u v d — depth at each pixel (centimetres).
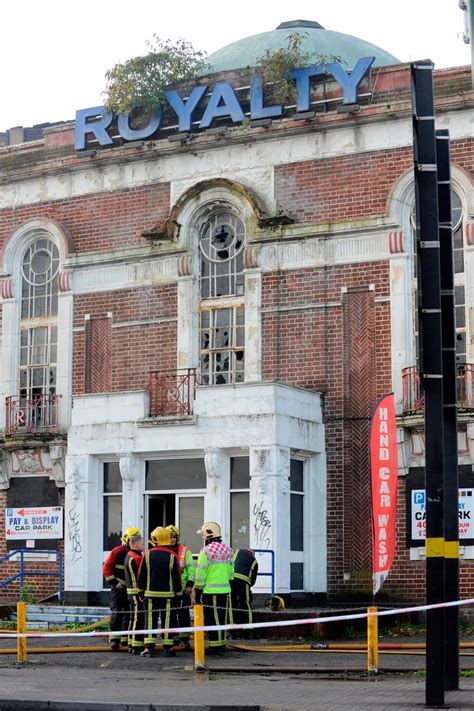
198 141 2945
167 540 1948
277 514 2552
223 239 2938
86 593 2738
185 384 2878
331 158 2814
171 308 2948
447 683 1463
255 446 2584
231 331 2902
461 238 2683
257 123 2877
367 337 2731
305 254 2811
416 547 2611
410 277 2711
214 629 1708
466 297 2647
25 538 3019
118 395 2773
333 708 1276
